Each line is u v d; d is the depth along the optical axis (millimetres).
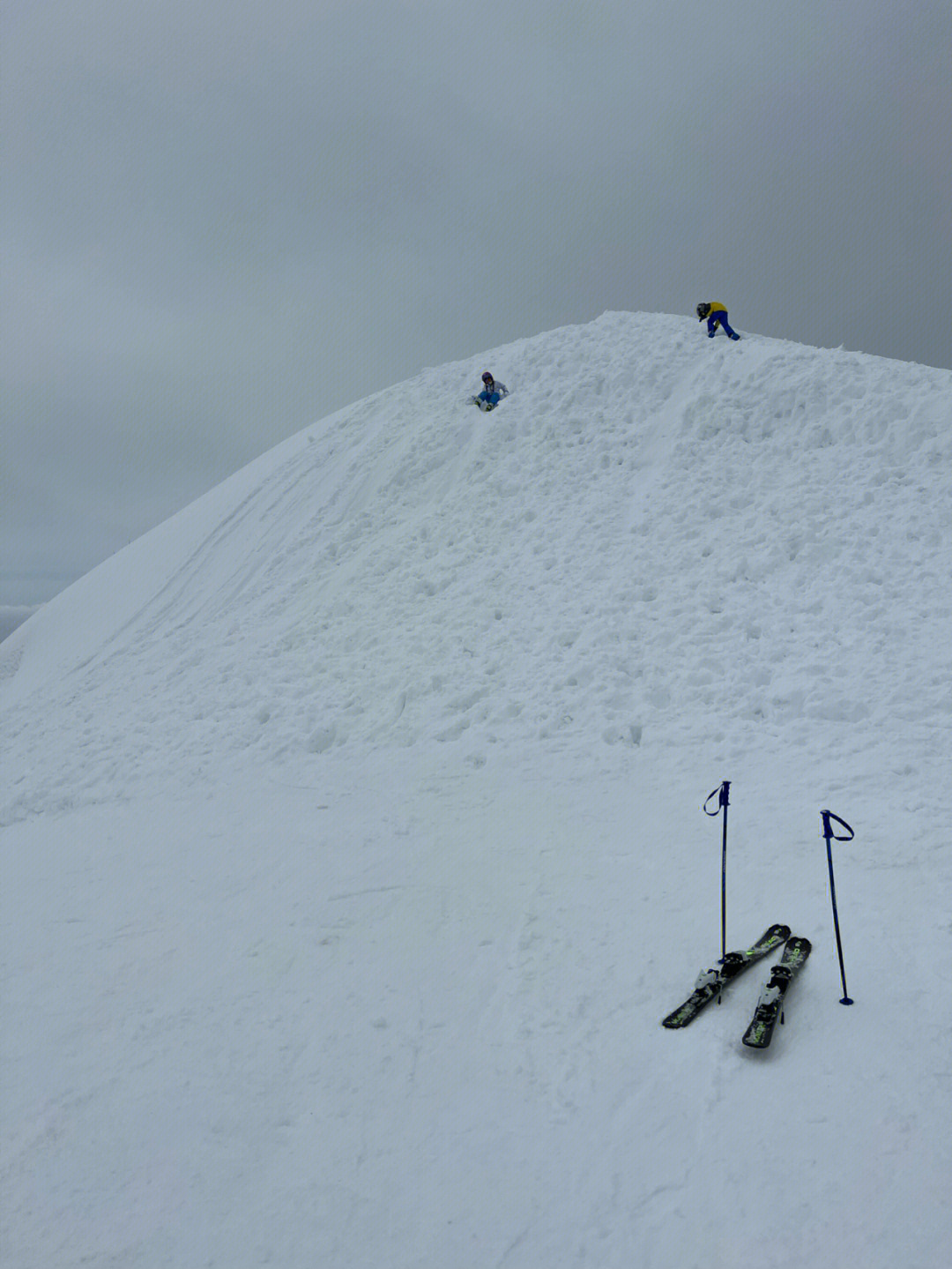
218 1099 4773
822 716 9523
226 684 12641
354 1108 4637
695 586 12172
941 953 5500
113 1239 3924
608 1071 4758
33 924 6949
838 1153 4062
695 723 9734
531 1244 3764
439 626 12625
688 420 15828
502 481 16078
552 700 10508
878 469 13656
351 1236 3861
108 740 11727
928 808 7531
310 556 16688
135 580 21266
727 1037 4926
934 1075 4488
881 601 11195
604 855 7293
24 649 22266
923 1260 3518
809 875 6629
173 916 6883
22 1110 4777
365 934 6355
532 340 21312
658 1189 3977
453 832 7977
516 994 5520
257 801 9219
